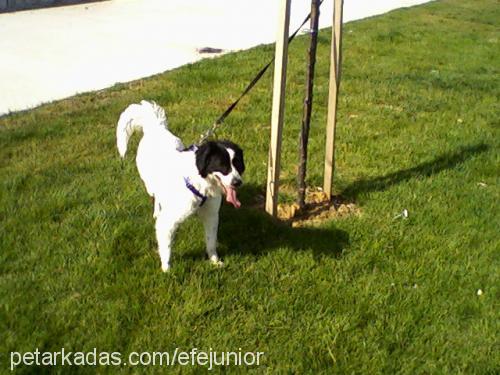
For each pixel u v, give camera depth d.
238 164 2.09
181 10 7.47
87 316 2.02
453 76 5.28
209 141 2.14
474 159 3.46
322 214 2.83
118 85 4.36
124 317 2.02
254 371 1.87
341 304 2.17
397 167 3.34
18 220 2.50
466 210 2.88
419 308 2.17
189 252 2.43
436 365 1.93
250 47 5.84
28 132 3.40
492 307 2.21
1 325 1.95
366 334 2.04
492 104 4.55
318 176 3.14
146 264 2.30
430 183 3.13
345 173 3.24
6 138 3.31
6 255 2.29
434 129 3.93
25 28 5.83
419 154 3.52
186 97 4.19
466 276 2.37
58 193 2.75
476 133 3.89
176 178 2.16
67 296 2.11
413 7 9.05
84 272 2.22
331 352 1.94
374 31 6.89
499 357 1.96
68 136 3.42
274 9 8.08
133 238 2.45
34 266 2.25
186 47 5.66
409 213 2.83
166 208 2.20
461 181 3.19
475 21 8.30
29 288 2.13
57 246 2.38
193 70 4.75
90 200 2.74
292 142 3.55
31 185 2.81
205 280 2.23
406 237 2.61
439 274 2.37
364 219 2.75
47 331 1.94
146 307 2.06
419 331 2.07
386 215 2.80
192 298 2.12
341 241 2.57
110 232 2.47
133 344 1.92
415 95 4.62
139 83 4.45
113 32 6.00
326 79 4.79
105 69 4.78
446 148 3.60
